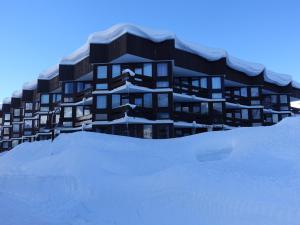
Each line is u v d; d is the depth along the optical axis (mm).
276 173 12969
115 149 22281
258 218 9016
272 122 54562
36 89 57844
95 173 16906
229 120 45094
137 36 36562
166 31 37750
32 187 16172
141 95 38062
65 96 45219
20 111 66062
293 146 16219
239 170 13680
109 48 38625
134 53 36000
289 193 10078
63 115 44719
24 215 11602
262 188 10812
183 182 12781
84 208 12617
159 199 11930
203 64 42312
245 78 48062
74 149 20750
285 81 55094
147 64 38312
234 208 9875
